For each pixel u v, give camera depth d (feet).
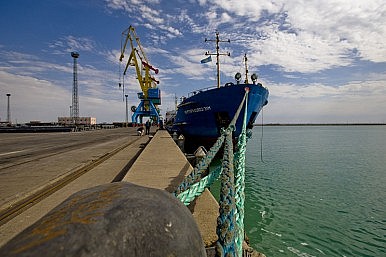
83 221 2.72
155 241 2.94
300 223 25.18
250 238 21.86
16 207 15.69
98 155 39.93
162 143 47.98
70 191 19.43
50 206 15.93
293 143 147.95
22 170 27.35
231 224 6.07
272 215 27.43
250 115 49.60
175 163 24.36
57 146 58.23
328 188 39.55
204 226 9.85
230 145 15.01
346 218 26.53
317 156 82.43
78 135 110.83
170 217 3.40
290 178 47.57
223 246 5.46
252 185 41.81
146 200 3.51
